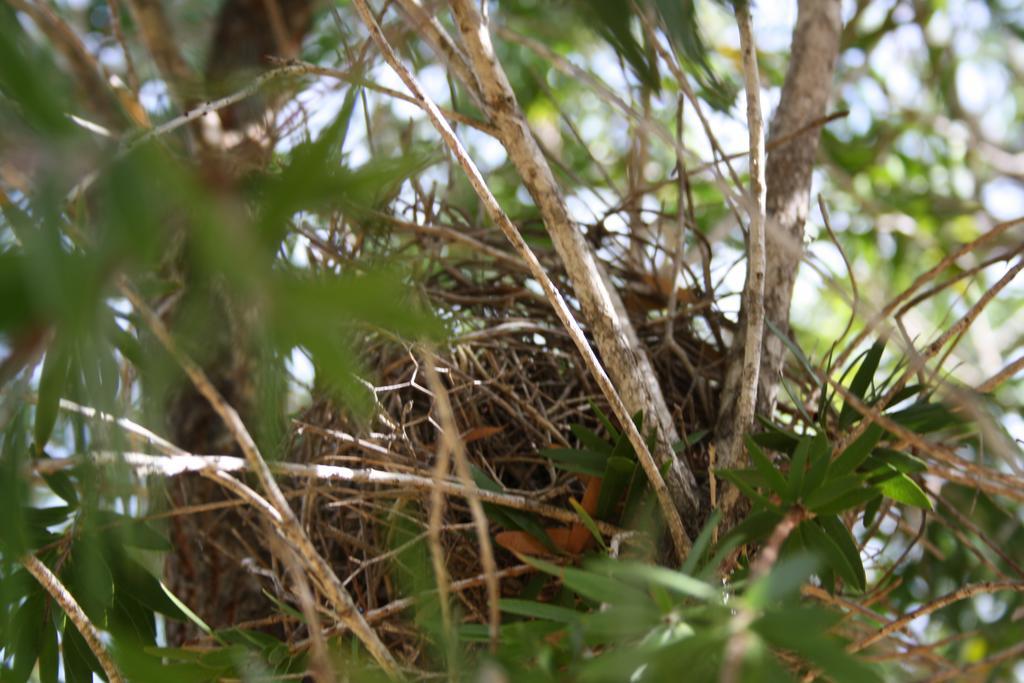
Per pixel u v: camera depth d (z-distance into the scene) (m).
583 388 1.93
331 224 1.78
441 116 1.38
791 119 2.09
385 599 1.81
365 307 0.66
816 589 1.52
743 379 1.57
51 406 1.38
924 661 1.89
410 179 1.90
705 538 1.26
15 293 0.63
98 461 1.29
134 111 2.48
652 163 3.58
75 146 0.69
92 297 0.64
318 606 1.53
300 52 2.57
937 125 3.72
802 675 1.46
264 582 2.04
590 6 1.67
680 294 2.17
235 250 0.67
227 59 2.38
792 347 1.71
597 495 1.62
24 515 1.48
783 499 1.43
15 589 1.63
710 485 1.56
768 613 1.05
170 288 1.38
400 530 1.65
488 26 1.56
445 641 1.29
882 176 3.72
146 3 2.07
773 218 1.98
